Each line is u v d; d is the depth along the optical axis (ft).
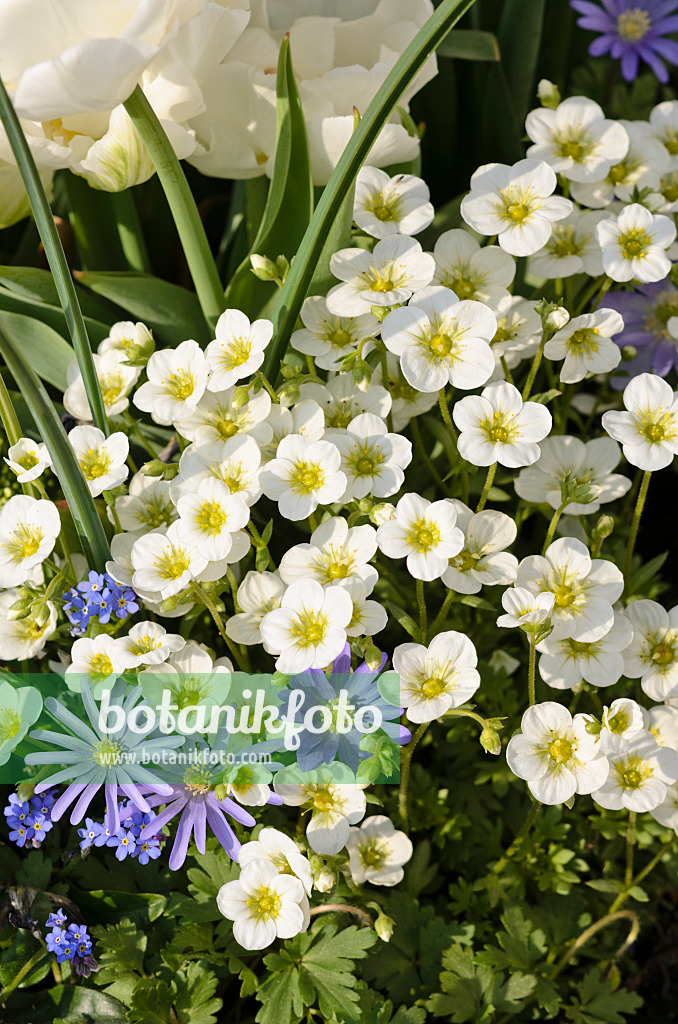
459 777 1.91
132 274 1.88
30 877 1.81
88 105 1.69
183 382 1.76
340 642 1.67
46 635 1.81
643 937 1.96
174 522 1.75
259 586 1.76
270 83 1.83
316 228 1.75
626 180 1.92
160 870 1.86
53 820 1.74
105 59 1.64
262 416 1.76
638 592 1.93
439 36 1.69
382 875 1.80
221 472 1.74
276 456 1.76
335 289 1.79
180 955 1.78
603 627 1.73
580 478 1.86
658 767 1.75
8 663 1.91
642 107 2.25
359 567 1.72
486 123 2.07
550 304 1.78
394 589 1.88
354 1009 1.74
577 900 1.88
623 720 1.74
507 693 1.89
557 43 2.21
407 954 1.82
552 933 1.86
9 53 1.70
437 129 2.10
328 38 1.87
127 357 1.83
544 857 1.88
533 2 2.02
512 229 1.79
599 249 1.88
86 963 1.77
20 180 1.87
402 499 1.72
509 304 1.83
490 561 1.76
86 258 2.01
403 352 1.73
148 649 1.74
